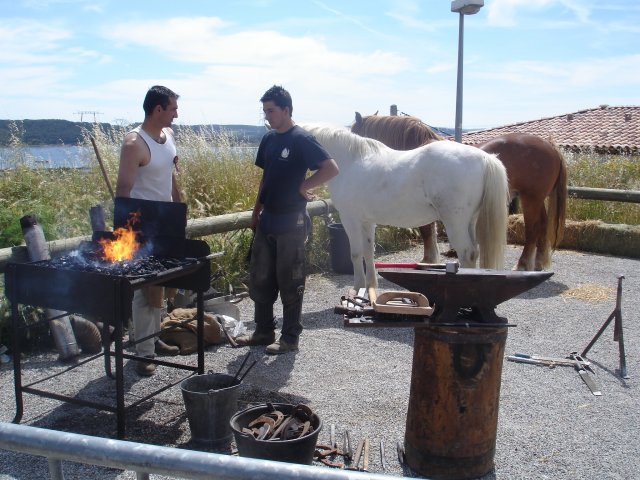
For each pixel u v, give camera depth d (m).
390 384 3.92
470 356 2.67
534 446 3.13
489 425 2.76
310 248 7.26
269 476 1.26
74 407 3.53
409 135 6.24
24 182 7.19
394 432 3.26
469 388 2.68
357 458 2.92
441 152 4.88
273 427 2.75
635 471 2.90
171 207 3.51
